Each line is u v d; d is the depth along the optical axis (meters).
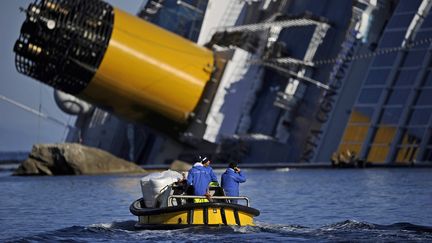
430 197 161.38
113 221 126.81
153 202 111.19
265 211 143.25
